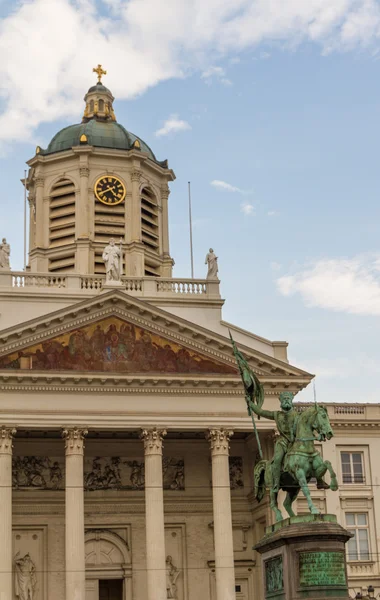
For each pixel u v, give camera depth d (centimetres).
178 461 6988
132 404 6325
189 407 6394
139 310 6456
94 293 6775
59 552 6675
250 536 6856
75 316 6362
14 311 6644
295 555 2730
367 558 7044
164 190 8388
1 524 5956
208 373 6456
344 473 7188
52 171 8106
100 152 8031
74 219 7950
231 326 6888
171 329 6506
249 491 6906
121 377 6291
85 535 6756
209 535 6894
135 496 6875
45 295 6712
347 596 2700
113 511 6831
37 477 6756
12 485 6669
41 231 8012
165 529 6844
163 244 8294
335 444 7206
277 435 6400
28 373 6153
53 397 6225
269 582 2859
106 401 6294
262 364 6531
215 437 6388
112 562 6756
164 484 6912
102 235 7931
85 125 8238
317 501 7044
